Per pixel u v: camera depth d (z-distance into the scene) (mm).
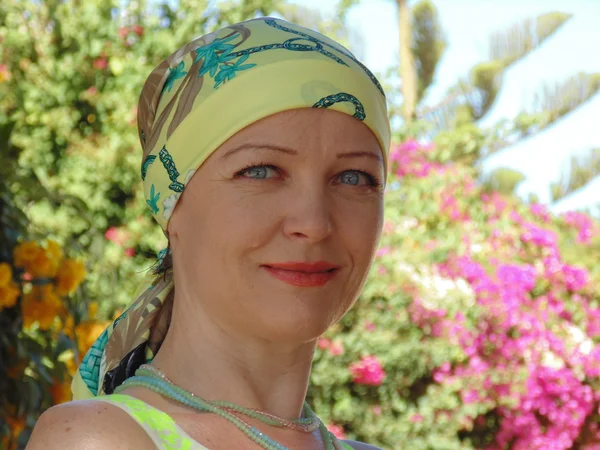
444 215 11539
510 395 10398
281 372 2225
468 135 15602
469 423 9836
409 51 22250
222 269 2105
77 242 4922
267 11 12125
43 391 4551
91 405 1964
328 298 2133
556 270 11688
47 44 11180
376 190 2246
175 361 2219
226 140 2117
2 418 4375
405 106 22125
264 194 2096
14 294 4340
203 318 2188
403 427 9414
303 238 2080
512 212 12164
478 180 18156
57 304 4559
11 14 11156
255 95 2107
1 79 5641
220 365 2178
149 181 2311
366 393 9391
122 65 11258
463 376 9844
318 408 9203
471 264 10562
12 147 4883
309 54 2156
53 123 10930
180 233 2238
